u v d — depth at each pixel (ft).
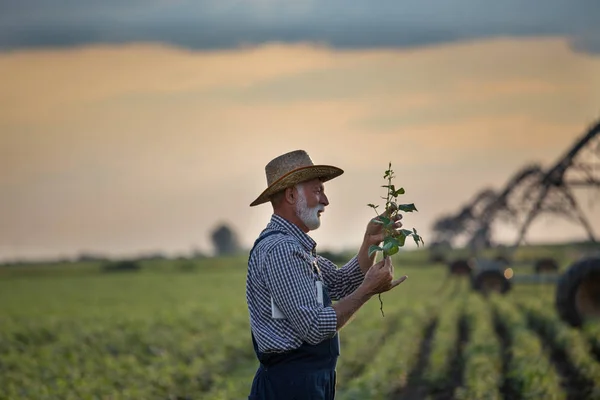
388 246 26.81
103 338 92.84
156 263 405.59
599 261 77.15
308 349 26.73
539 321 92.02
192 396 55.88
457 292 163.02
